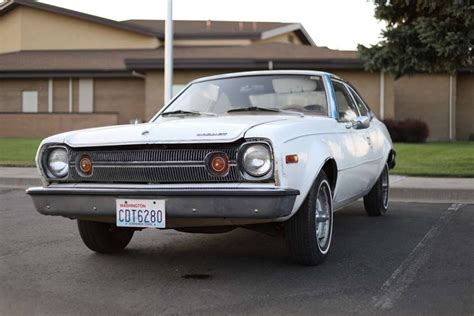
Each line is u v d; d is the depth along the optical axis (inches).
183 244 248.8
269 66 921.5
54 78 1106.1
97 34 1257.4
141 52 1174.3
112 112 1072.8
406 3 478.9
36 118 1058.7
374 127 293.9
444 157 588.4
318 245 204.8
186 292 178.4
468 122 1017.5
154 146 184.5
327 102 239.0
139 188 183.3
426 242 249.6
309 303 166.7
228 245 245.9
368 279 191.3
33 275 199.8
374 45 507.8
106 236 224.1
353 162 238.4
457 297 171.9
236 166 177.6
